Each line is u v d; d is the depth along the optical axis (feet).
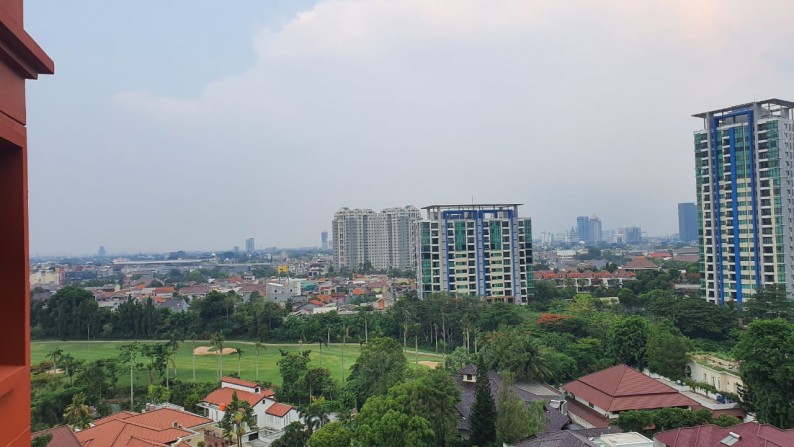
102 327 477.36
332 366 353.10
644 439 150.41
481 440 182.91
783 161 377.30
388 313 444.14
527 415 176.14
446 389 188.55
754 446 127.54
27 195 39.73
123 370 308.40
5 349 38.70
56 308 487.20
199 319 484.33
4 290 38.70
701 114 420.77
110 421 195.83
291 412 241.96
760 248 384.27
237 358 389.19
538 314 407.64
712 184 413.80
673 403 194.59
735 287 395.75
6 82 36.32
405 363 267.18
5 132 35.78
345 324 438.81
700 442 138.00
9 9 36.42
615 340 277.85
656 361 253.03
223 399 251.19
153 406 257.75
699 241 426.51
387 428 158.61
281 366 297.53
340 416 217.97
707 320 338.13
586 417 203.62
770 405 175.32
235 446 217.36
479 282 513.45
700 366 244.63
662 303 369.30
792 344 174.50
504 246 519.60
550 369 253.24
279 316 477.36
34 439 147.64
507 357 249.75
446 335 405.59
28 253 39.63
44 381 274.98
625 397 198.39
